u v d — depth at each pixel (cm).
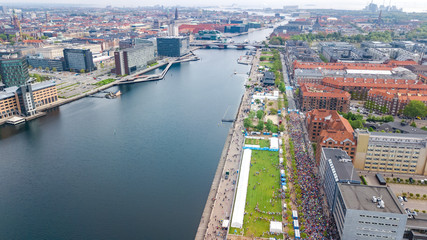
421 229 19275
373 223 18750
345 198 19862
